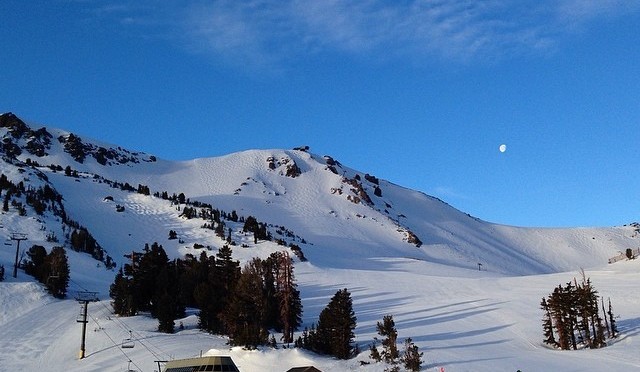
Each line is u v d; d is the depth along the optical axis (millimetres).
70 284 103938
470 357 61250
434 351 64312
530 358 61250
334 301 66562
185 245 169625
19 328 76250
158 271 88125
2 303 86000
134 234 179125
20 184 171125
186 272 89000
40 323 78562
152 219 199750
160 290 84438
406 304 99562
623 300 93750
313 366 54125
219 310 75500
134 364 60312
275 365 60750
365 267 184125
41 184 191750
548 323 73688
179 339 70688
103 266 127375
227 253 79875
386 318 64438
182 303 83562
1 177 169000
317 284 119562
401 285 122000
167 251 162375
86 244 136125
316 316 90062
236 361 61781
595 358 61250
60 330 75500
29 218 143625
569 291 74688
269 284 80562
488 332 78125
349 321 65000
